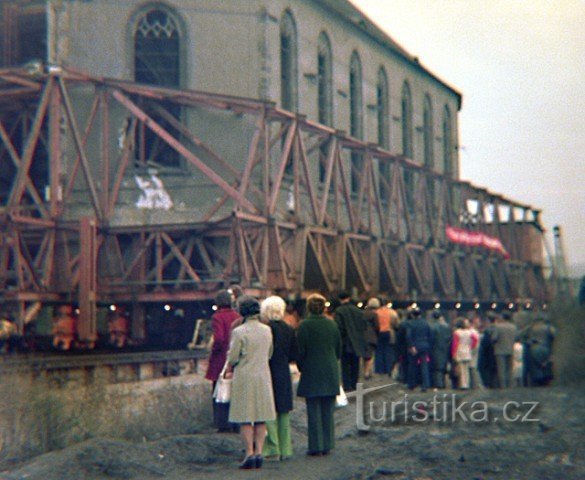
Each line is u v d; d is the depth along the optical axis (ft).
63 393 41.32
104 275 98.48
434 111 192.85
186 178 114.32
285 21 128.98
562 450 36.52
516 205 174.09
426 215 150.71
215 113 116.06
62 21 116.37
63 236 96.32
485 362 65.82
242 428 35.12
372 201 131.44
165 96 104.32
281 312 37.83
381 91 167.43
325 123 142.61
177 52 118.42
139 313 102.78
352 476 32.96
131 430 42.29
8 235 91.61
